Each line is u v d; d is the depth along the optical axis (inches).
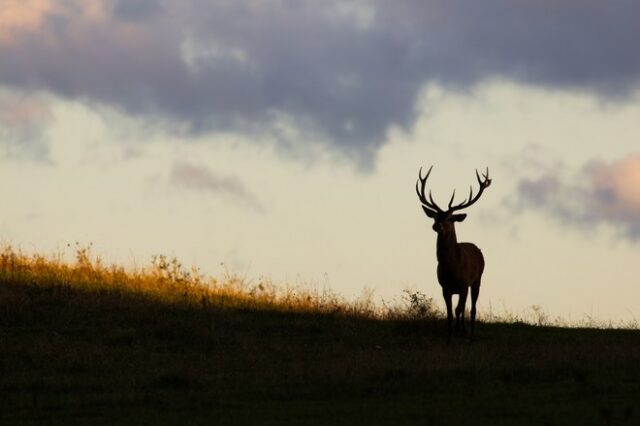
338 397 1691.7
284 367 2003.0
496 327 2706.7
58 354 2122.3
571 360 1952.5
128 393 1738.4
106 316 2464.3
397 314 2650.1
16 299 2503.7
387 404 1614.2
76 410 1611.7
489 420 1475.1
